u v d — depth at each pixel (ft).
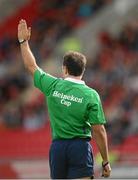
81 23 197.57
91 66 173.88
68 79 55.31
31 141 151.43
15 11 209.67
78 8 203.31
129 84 165.58
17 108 165.17
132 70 170.50
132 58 176.14
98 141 54.29
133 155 123.54
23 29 57.11
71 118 54.49
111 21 195.52
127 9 196.65
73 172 54.08
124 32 187.42
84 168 54.13
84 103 54.39
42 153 146.92
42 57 185.37
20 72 179.11
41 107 164.86
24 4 210.38
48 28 197.16
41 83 55.77
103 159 54.70
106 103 160.35
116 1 199.62
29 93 172.35
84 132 54.49
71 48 187.11
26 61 56.75
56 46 188.96
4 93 173.47
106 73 170.40
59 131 54.70
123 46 182.19
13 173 111.24
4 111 165.78
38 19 203.31
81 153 54.13
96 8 201.98
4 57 187.21
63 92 55.01
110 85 166.50
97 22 196.44
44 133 154.30
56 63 183.62
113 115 151.43
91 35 193.06
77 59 55.36
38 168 112.88
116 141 143.74
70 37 192.85
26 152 148.25
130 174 93.30
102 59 177.37
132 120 149.59
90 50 187.01
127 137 144.77
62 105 54.75
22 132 156.25
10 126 160.35
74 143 54.24
